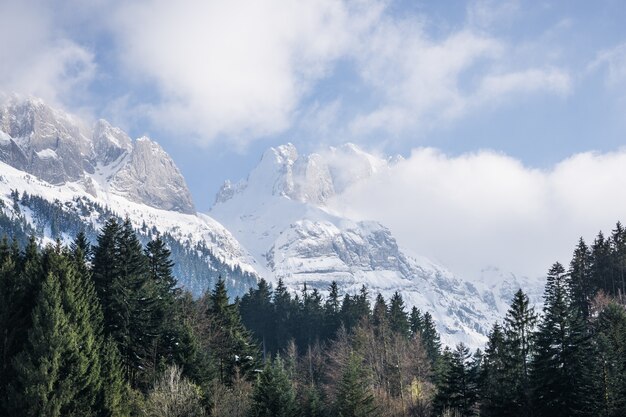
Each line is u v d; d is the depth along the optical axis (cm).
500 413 7475
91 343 5656
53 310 5412
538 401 7144
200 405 6538
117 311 7412
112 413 5594
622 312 8344
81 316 5891
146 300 7806
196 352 7388
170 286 9638
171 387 6031
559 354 7175
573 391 6956
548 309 7694
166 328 8125
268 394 6944
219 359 8731
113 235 8200
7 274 5862
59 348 5278
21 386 5162
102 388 5622
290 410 6950
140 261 8500
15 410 4934
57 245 6719
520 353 8006
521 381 7731
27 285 5891
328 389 9600
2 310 5566
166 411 5853
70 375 5266
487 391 8025
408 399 9262
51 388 5084
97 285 7769
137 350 7531
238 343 8981
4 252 6588
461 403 7944
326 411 7675
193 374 7169
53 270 6106
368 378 9250
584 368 6906
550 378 7062
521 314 8069
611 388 6694
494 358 8512
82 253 7406
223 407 6988
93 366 5500
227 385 8462
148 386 7188
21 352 5228
